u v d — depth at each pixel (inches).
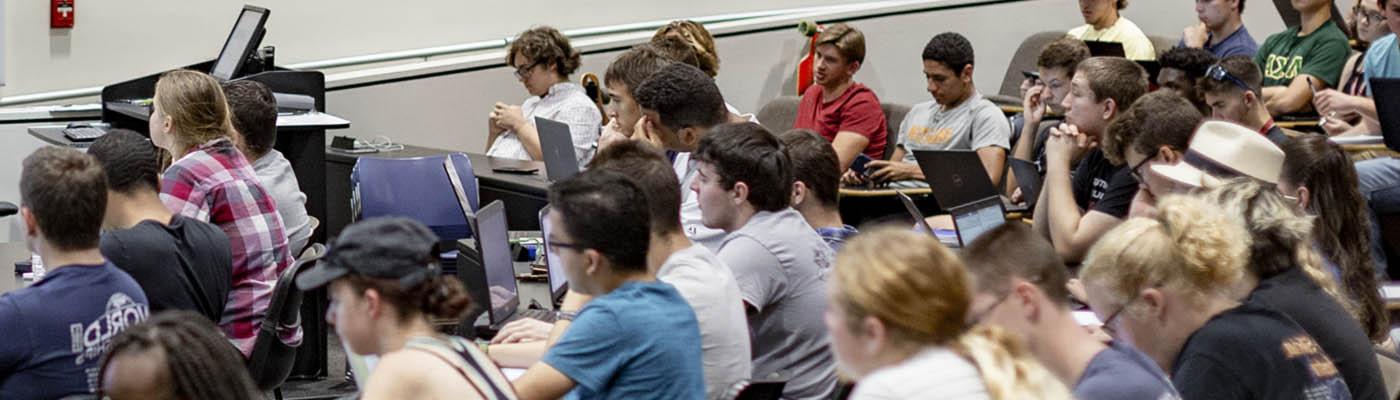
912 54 488.4
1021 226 129.8
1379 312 197.9
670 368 147.0
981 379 107.9
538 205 304.5
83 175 167.0
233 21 421.1
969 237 238.2
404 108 430.0
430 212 286.7
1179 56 307.9
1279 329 143.8
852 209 336.2
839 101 363.9
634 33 465.4
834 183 199.8
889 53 486.3
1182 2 500.7
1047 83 320.8
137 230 201.6
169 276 202.2
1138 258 140.9
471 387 124.9
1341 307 162.6
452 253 273.3
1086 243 231.3
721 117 229.0
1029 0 495.5
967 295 110.9
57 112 390.3
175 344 112.4
